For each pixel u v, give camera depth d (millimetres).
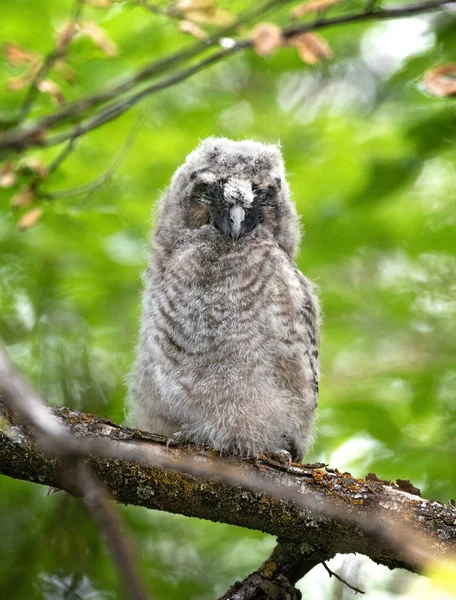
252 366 8789
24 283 12234
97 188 11070
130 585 2803
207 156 10359
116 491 7305
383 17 7520
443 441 11750
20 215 10406
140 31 11242
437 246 13445
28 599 10977
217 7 7922
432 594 4590
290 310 8969
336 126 13594
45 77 9117
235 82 15750
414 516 7203
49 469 6898
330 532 7328
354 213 12164
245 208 9773
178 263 9328
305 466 7574
